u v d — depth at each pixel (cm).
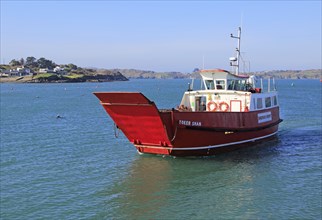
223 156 2934
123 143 3591
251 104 3127
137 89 17125
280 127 4512
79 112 6781
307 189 2131
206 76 3183
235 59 3475
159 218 1770
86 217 1791
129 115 2631
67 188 2209
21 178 2414
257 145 3356
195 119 2702
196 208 1878
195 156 2864
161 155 2891
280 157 2922
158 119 2550
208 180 2325
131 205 1934
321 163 2727
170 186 2222
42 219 1769
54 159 2941
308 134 3991
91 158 2962
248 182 2275
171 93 13325
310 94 12062
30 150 3288
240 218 1747
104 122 5269
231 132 2928
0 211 1859
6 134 4188
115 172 2538
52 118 5816
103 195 2088
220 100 3169
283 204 1908
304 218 1739
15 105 8500
